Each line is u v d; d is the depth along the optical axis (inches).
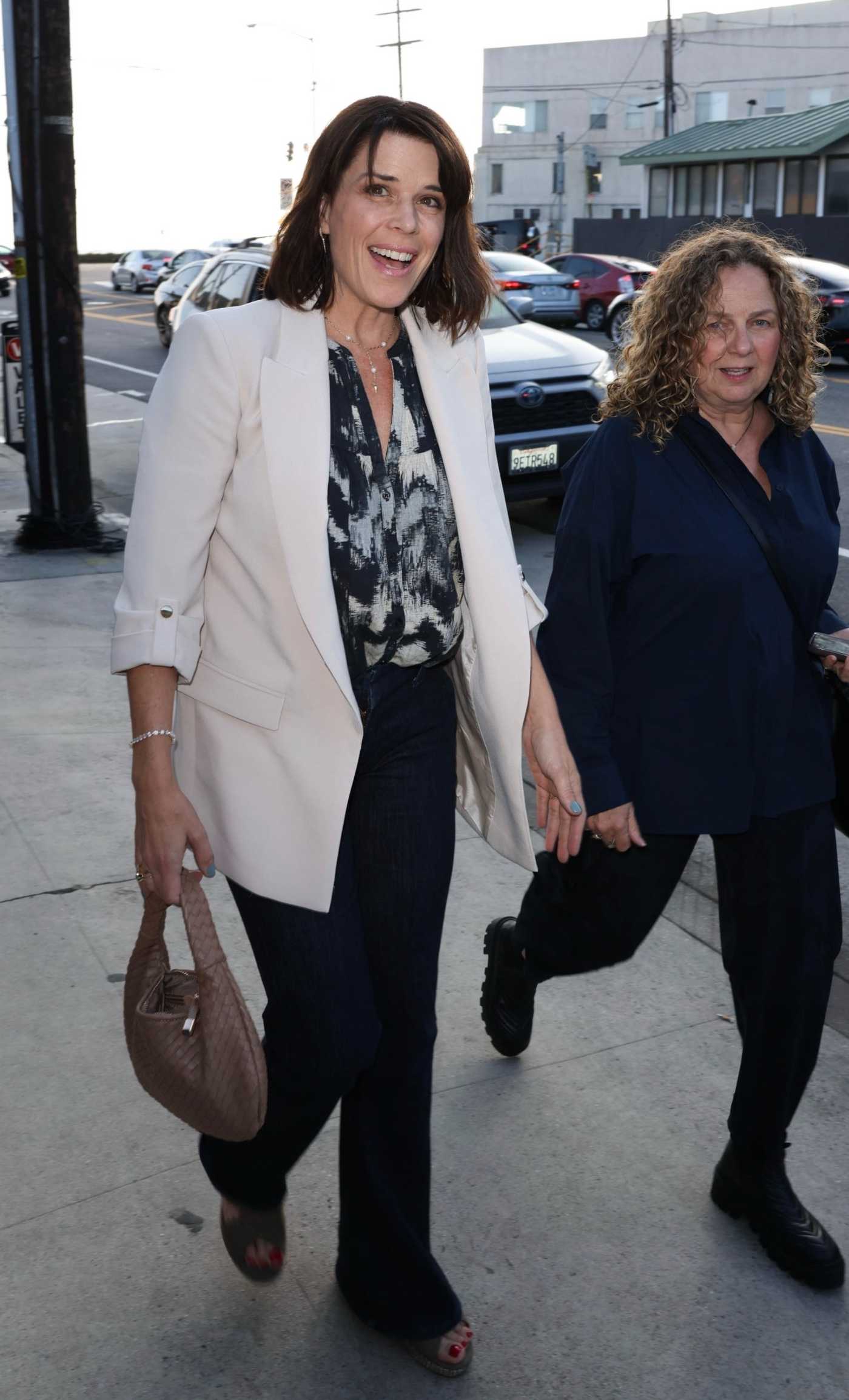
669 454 84.7
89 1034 114.7
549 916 97.0
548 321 942.4
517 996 107.0
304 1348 82.4
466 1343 80.3
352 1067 73.5
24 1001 119.3
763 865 87.3
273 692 71.4
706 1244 92.1
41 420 311.3
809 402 86.7
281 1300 86.2
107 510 350.9
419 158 69.2
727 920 90.7
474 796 86.4
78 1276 87.7
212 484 68.7
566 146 2153.1
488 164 2219.5
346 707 71.0
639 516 84.2
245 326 69.5
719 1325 85.0
